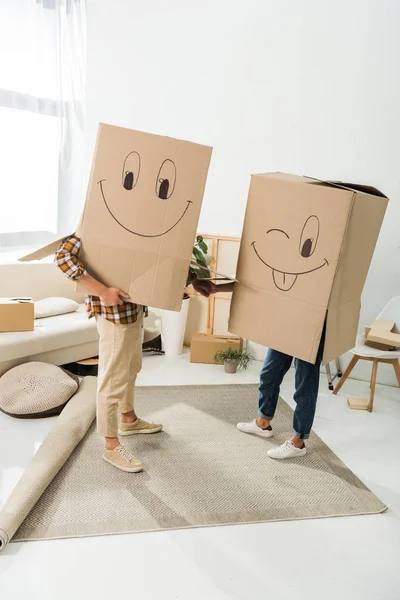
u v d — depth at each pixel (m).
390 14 3.11
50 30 3.99
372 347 3.08
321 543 1.90
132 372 2.46
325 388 3.35
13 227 4.01
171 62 3.75
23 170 4.01
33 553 1.77
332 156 3.41
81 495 2.08
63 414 2.60
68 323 3.25
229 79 3.61
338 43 3.27
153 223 1.97
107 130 1.91
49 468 2.14
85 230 1.96
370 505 2.13
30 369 2.87
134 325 2.14
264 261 2.08
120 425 2.60
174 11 3.67
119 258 1.98
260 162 3.62
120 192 1.94
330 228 1.94
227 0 3.52
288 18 3.37
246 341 3.81
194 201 1.97
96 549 1.81
